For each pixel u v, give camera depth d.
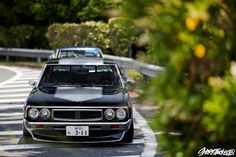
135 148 9.58
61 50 21.06
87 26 35.44
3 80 24.41
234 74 2.84
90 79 11.12
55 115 9.57
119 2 3.05
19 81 23.97
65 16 43.56
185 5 2.85
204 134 3.12
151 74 17.66
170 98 2.96
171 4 2.91
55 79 11.08
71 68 11.31
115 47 32.81
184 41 2.85
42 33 44.97
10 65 36.03
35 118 9.60
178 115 2.96
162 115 3.01
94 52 21.00
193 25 2.83
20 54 37.81
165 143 3.24
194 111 2.98
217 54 2.91
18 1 44.91
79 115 9.54
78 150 9.39
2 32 44.50
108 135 9.68
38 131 9.64
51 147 9.64
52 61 11.70
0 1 45.53
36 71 30.36
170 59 2.91
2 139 10.48
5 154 9.04
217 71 2.97
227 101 2.78
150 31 2.99
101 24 34.50
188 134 3.17
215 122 2.80
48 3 43.91
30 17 46.22
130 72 26.86
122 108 9.68
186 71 2.95
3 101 16.89
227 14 2.95
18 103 16.44
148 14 2.95
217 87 2.85
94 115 9.59
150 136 10.84
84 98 9.76
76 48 21.22
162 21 2.88
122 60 24.83
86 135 9.54
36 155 8.96
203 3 2.82
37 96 9.96
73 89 10.50
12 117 13.55
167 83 2.92
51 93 10.15
